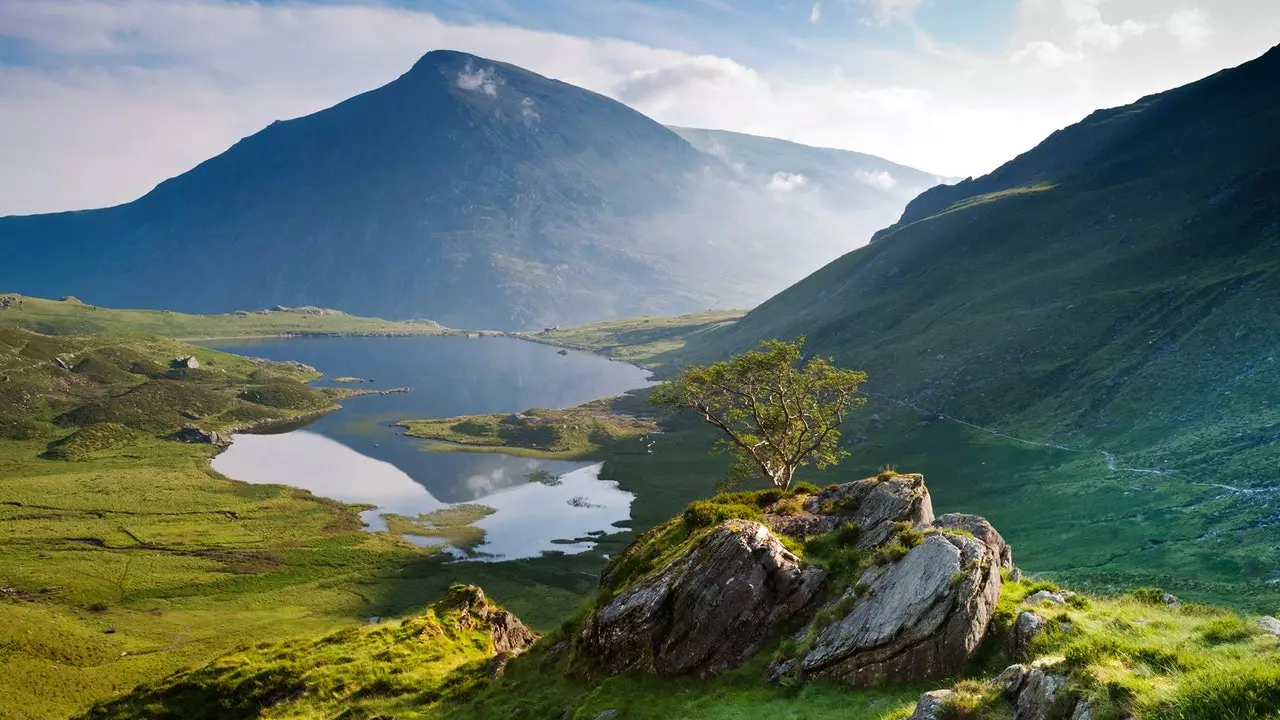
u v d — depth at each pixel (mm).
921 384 198250
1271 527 79500
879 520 36688
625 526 139875
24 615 96125
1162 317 167250
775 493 44156
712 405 74500
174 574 117188
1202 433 116000
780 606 30484
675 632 30875
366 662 48281
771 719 23281
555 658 38469
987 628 24125
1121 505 102312
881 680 23625
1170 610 24625
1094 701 15492
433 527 142000
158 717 44656
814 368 71875
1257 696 13398
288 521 145750
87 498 157750
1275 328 133000
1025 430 151625
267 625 96500
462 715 36344
